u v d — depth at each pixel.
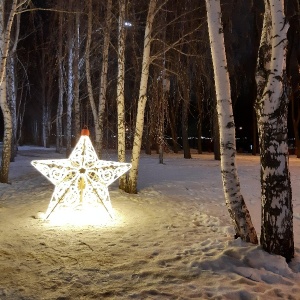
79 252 7.55
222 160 7.83
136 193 14.34
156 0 13.59
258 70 7.34
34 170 21.06
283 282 6.21
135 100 20.34
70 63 28.97
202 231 9.23
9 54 20.02
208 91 28.88
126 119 20.17
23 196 13.51
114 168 10.55
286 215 7.07
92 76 28.86
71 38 26.62
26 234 8.68
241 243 7.62
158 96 19.11
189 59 22.02
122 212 11.15
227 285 6.04
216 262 6.84
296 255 7.28
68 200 10.56
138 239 8.48
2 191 14.48
